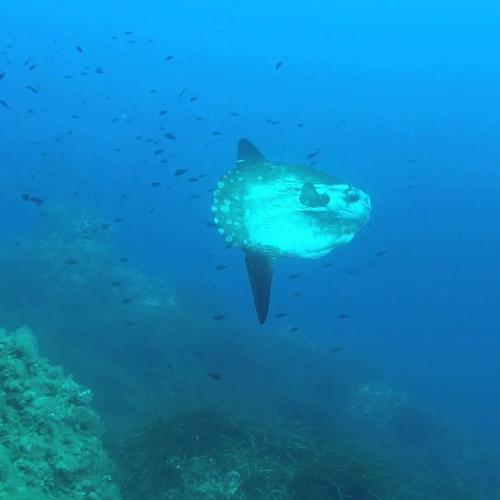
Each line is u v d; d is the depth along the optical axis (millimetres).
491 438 26859
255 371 19922
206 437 8352
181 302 24719
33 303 19672
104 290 22297
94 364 15219
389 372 35094
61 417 6172
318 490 7801
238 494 7578
